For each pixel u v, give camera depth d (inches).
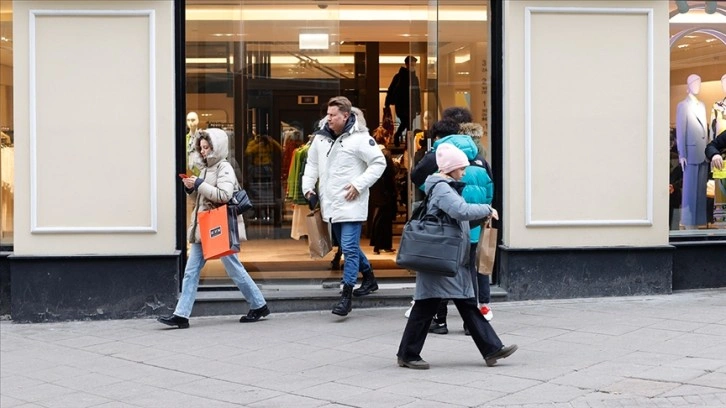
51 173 370.6
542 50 381.1
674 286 401.7
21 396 273.0
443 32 403.5
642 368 267.6
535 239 382.9
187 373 290.7
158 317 372.5
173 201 373.7
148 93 370.9
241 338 336.5
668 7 386.3
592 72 383.2
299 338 333.1
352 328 347.3
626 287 386.6
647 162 386.0
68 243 371.9
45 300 371.6
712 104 406.0
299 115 406.0
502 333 324.5
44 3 368.2
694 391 240.1
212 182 350.9
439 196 268.4
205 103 392.5
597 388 247.9
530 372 269.6
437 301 279.0
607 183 385.1
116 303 372.8
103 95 370.6
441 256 267.6
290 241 400.2
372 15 411.2
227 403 253.9
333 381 271.4
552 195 382.9
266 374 284.2
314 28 407.5
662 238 388.2
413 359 281.9
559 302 379.6
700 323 331.6
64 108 370.3
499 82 386.9
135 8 369.1
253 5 400.2
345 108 359.6
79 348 330.6
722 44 406.0
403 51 414.6
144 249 373.7
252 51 400.5
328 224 374.6
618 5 382.3
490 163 389.4
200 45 391.9
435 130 328.5
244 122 398.3
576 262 383.9
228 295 379.9
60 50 369.4
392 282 404.5
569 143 383.2
